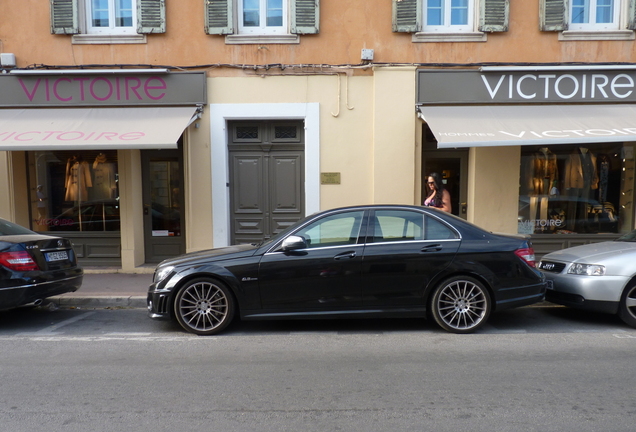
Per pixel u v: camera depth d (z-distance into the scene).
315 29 9.29
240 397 4.00
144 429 3.47
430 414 3.65
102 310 7.27
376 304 5.70
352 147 9.50
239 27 9.62
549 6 9.20
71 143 8.09
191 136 9.50
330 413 3.69
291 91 9.47
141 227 10.09
